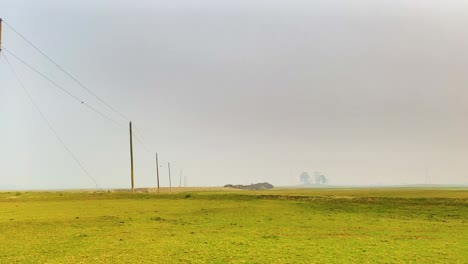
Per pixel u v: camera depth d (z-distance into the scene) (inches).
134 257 731.4
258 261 695.7
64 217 1459.2
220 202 2230.6
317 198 2273.6
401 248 822.5
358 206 1830.7
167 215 1560.0
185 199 2481.5
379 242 903.1
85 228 1166.3
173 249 809.5
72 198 2628.0
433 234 1047.6
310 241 914.7
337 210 1740.9
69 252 784.3
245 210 1763.0
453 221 1366.9
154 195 2812.5
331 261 696.4
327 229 1149.7
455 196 2383.1
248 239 945.5
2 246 856.3
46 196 2832.2
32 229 1142.3
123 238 965.2
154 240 931.3
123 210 1777.8
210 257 729.0
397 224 1278.3
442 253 768.9
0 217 1464.1
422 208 1700.3
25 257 737.0
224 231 1099.9
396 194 2938.0
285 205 1977.1
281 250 796.6
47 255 754.8
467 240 939.3
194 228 1170.6
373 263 682.8
